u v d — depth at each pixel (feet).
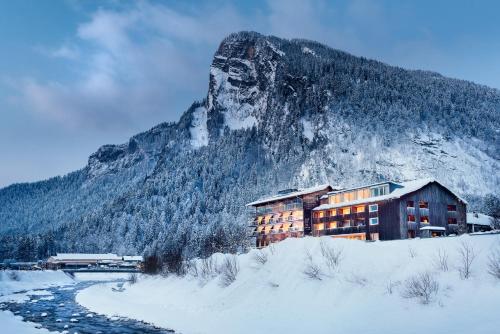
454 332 99.91
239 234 470.80
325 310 137.90
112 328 160.66
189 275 254.27
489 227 334.24
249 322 146.92
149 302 233.76
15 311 215.51
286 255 184.14
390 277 138.62
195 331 148.36
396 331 110.83
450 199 312.50
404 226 294.25
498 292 108.06
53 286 411.13
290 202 406.00
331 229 351.87
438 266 129.29
